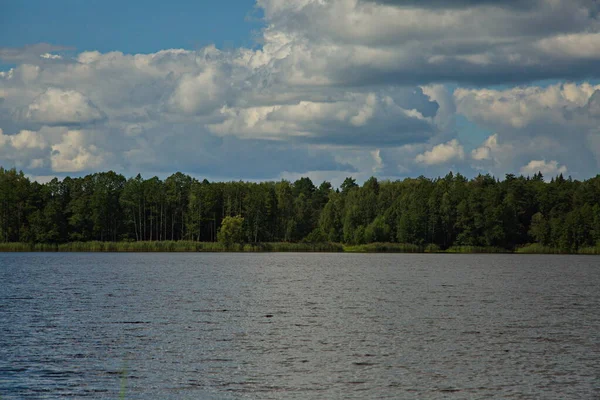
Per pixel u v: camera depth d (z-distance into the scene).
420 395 26.47
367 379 28.66
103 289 66.81
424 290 67.69
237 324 42.44
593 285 75.19
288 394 26.61
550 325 42.47
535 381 28.42
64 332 39.12
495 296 61.28
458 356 32.88
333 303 54.88
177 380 28.52
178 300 56.50
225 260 144.12
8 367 30.39
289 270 105.06
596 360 32.12
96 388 27.31
